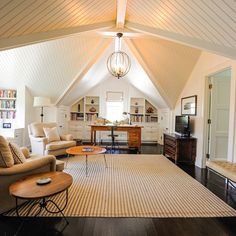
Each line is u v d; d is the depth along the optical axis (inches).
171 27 103.4
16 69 168.2
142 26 121.0
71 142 172.4
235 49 86.4
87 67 177.6
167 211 80.3
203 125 152.4
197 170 143.7
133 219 74.2
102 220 73.0
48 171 88.0
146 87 230.5
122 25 127.0
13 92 190.5
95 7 100.9
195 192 101.0
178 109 209.2
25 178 72.9
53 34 101.1
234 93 113.0
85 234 64.7
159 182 114.8
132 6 106.7
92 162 158.4
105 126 213.2
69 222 71.2
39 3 77.5
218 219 75.9
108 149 220.8
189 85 180.2
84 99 275.0
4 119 190.9
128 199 90.3
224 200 92.3
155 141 276.8
